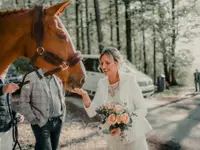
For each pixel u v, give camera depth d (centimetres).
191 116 920
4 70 254
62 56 236
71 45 239
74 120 816
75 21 2914
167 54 2198
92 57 1155
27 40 241
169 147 606
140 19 2114
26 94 348
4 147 310
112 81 274
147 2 2050
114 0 2398
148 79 1223
